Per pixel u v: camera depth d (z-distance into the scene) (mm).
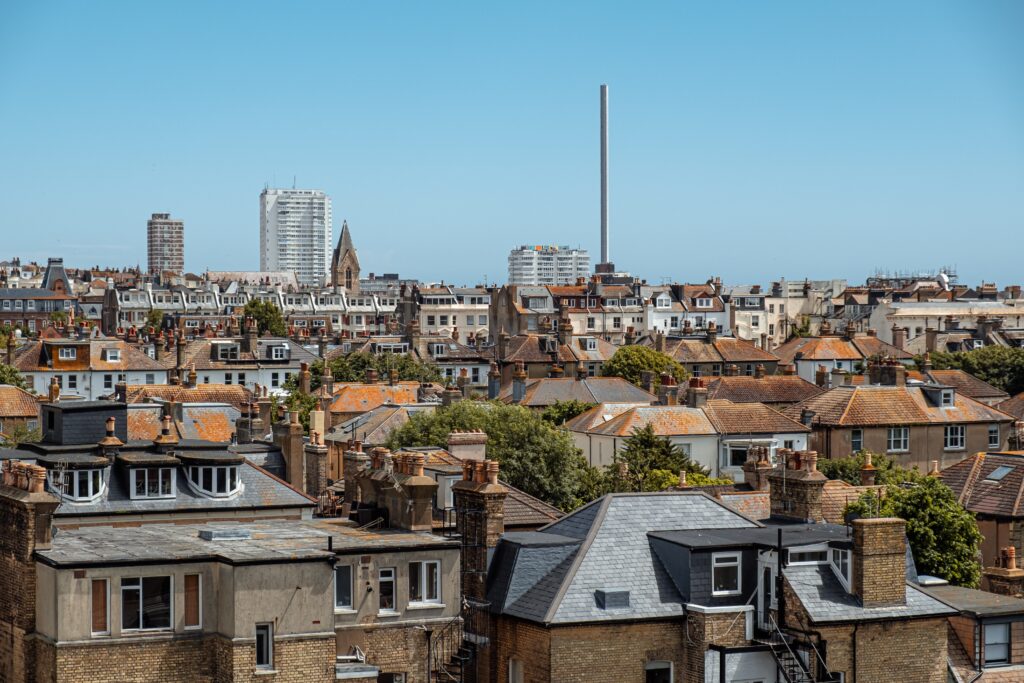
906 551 72812
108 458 83438
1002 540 109875
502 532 68625
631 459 143625
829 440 165250
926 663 66062
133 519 81500
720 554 66250
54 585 59562
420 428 140375
